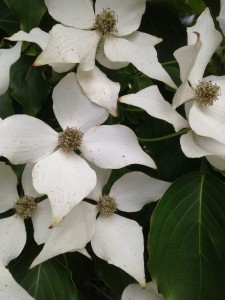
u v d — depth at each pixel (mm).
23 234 172
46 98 185
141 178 177
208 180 177
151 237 164
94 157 164
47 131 163
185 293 164
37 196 173
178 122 164
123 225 174
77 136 163
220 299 164
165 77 173
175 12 223
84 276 204
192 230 169
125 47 180
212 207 172
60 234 157
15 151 155
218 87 178
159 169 196
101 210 173
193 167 195
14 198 175
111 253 168
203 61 179
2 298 154
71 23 179
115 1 184
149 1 219
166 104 165
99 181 175
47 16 203
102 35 179
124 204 180
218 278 166
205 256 167
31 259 177
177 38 220
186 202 172
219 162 165
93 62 169
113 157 163
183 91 161
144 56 179
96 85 168
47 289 173
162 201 167
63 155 162
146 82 196
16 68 186
